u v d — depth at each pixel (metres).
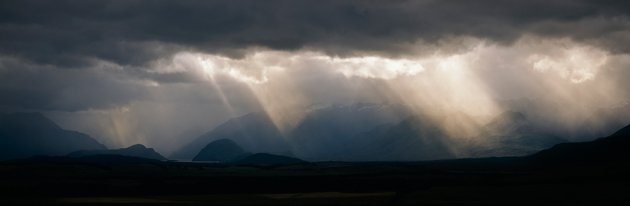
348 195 182.88
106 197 184.62
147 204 162.25
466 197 165.00
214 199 176.38
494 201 154.00
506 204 147.25
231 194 195.75
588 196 153.62
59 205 159.62
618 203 140.12
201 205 158.75
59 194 192.50
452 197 166.62
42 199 176.38
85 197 184.50
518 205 144.38
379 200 165.12
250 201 168.75
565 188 173.50
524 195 162.88
